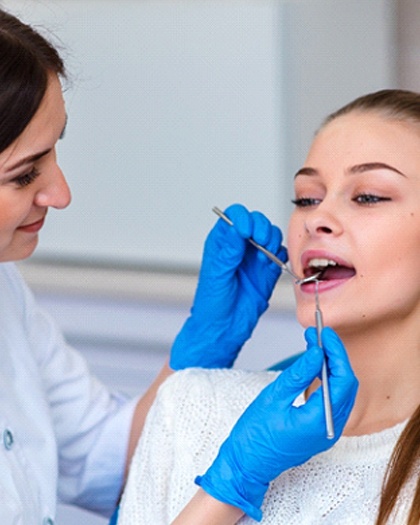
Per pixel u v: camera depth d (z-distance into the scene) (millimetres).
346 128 1584
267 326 3064
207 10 3055
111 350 3270
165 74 3125
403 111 1563
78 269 3307
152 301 3170
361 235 1510
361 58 2998
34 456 1720
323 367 1343
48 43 1459
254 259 1841
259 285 1845
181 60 3102
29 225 1499
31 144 1380
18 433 1701
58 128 1429
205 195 3164
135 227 3254
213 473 1429
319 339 1380
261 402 1393
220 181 3141
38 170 1445
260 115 3066
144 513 1638
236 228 1765
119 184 3244
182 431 1643
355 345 1555
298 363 1359
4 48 1354
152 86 3146
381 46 2975
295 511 1489
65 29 3141
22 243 1515
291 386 1360
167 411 1677
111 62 3164
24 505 1631
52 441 1762
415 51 2945
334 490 1484
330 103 3031
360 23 2979
